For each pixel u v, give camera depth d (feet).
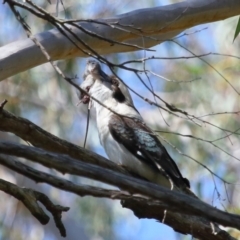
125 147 32.76
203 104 55.93
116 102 34.09
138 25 30.96
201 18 32.89
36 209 24.02
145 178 32.91
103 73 35.04
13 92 58.90
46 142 25.96
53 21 22.49
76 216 61.46
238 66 56.80
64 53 29.73
